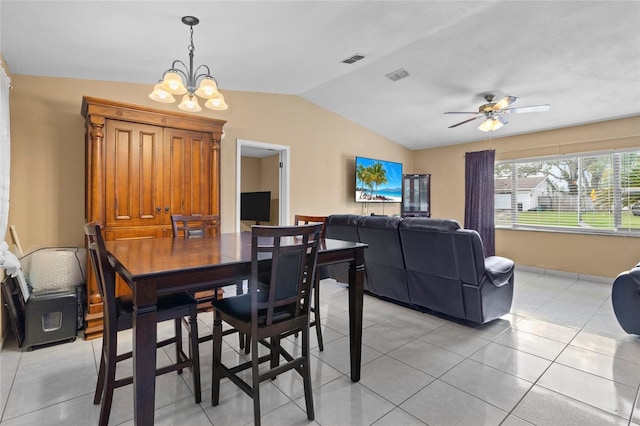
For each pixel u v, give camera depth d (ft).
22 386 6.60
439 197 22.45
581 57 10.73
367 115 18.02
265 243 7.51
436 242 9.56
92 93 10.73
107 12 6.96
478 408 5.93
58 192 10.16
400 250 10.63
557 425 5.49
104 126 9.31
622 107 14.24
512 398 6.24
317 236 5.58
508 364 7.57
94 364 7.55
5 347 8.36
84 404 6.02
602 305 12.02
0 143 7.78
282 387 6.61
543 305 12.01
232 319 5.63
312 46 10.02
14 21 7.05
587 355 8.02
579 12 8.65
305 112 16.67
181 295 6.22
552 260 17.33
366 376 7.03
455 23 9.30
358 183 18.80
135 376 4.46
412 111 17.08
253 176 22.49
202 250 6.42
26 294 8.40
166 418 5.63
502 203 19.53
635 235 14.82
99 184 9.20
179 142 10.68
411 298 11.00
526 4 8.44
